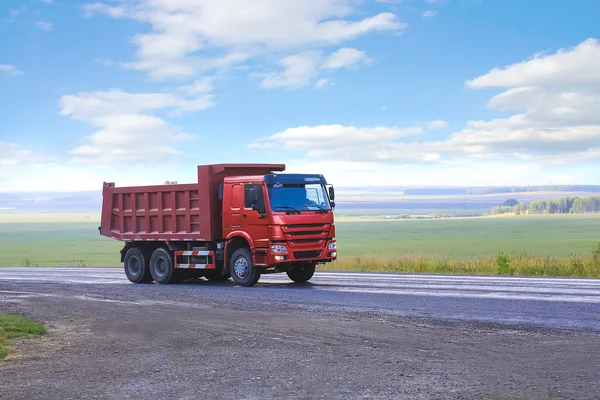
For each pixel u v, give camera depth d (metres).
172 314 13.40
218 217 19.91
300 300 15.03
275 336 10.59
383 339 10.07
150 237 21.64
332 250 19.30
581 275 21.34
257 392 7.12
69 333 11.23
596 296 14.16
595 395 6.73
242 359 8.88
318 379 7.63
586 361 8.26
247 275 18.97
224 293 17.11
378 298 14.89
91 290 18.94
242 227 19.00
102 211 23.12
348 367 8.23
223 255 19.83
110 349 9.79
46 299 16.41
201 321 12.37
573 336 9.84
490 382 7.32
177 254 20.88
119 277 26.05
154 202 21.48
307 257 18.67
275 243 18.27
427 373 7.80
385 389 7.11
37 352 9.59
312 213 18.83
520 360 8.40
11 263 81.38
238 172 20.00
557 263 24.47
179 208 20.72
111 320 12.67
